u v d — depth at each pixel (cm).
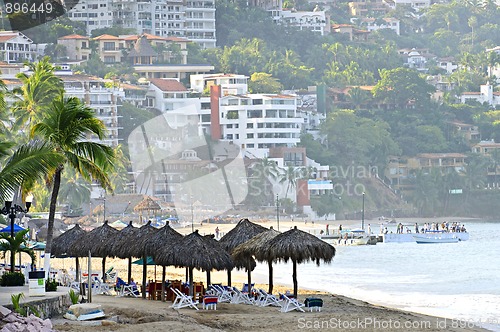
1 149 6281
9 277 7569
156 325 6462
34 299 6669
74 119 8038
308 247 7938
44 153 6397
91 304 6831
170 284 8481
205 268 7844
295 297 8262
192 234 8012
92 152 8075
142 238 8412
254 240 8231
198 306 8000
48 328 5881
